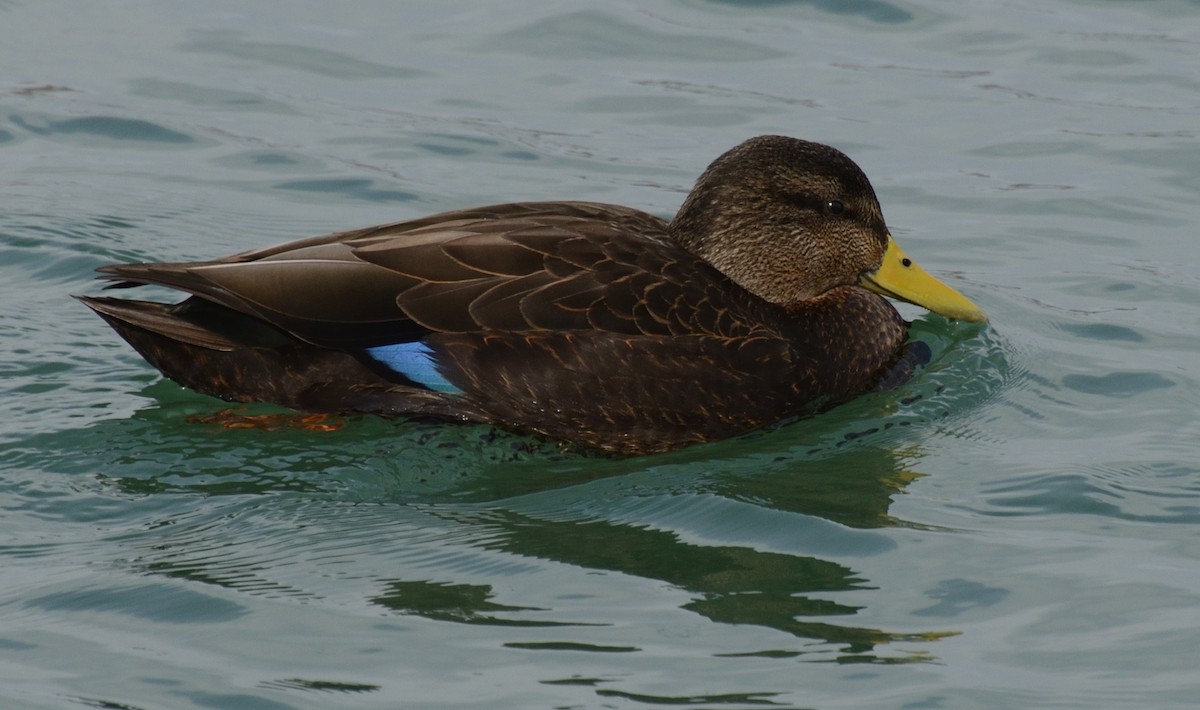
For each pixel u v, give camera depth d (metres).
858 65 21.05
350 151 18.58
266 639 9.73
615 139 18.97
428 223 13.00
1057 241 16.94
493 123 19.36
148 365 13.85
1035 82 20.52
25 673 9.32
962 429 13.12
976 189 17.98
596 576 10.62
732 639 9.77
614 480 12.20
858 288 14.31
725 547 11.07
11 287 15.30
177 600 10.21
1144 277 16.12
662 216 17.00
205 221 16.92
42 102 19.41
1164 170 18.36
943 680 9.31
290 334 12.34
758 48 21.52
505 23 22.17
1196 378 13.94
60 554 10.89
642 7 22.70
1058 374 14.16
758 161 13.57
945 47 21.64
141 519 11.42
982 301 15.62
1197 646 9.67
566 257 12.52
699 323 12.62
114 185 17.62
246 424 12.62
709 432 12.71
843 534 11.24
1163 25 22.20
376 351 12.42
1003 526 11.36
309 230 16.83
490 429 12.56
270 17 22.23
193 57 20.89
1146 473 12.13
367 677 9.30
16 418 12.80
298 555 10.91
